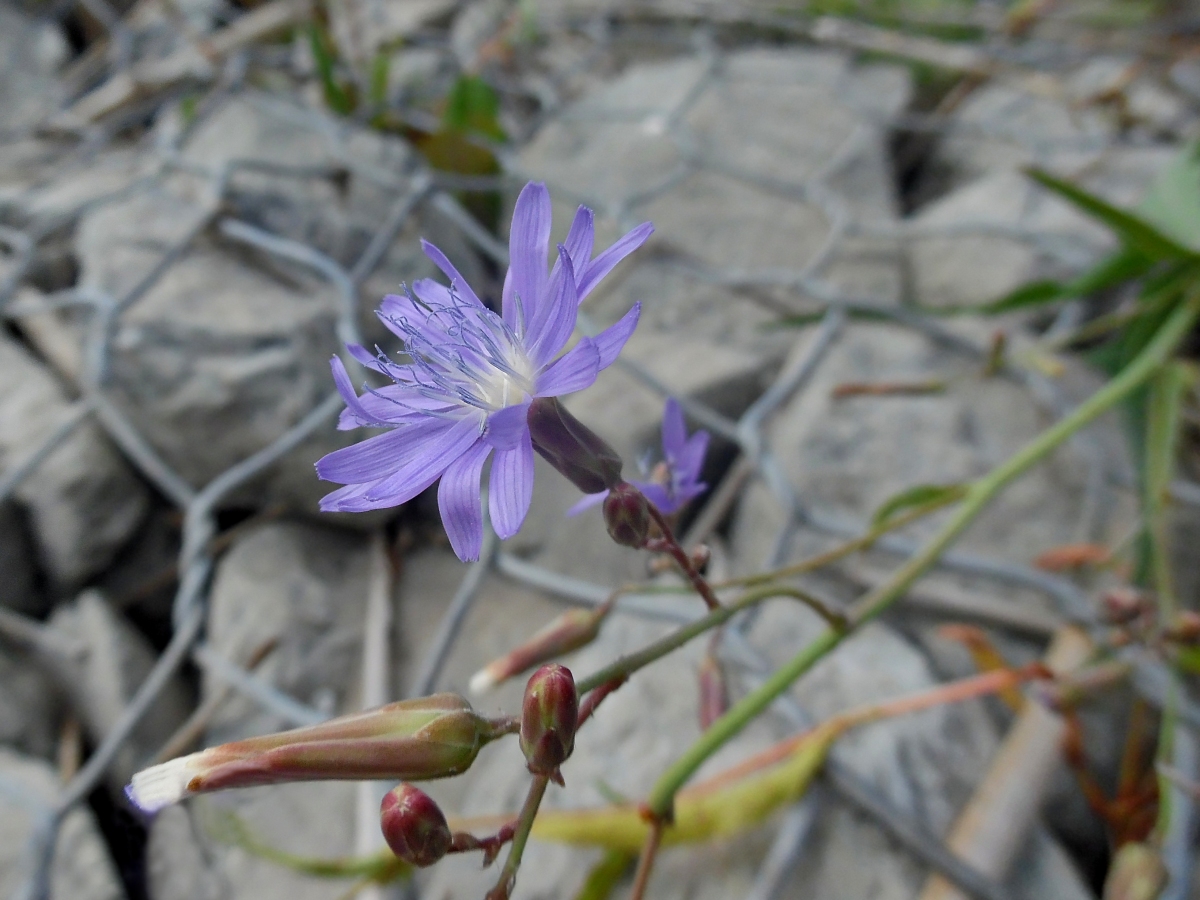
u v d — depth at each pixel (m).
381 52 0.23
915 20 0.26
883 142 0.22
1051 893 0.10
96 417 0.15
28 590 0.15
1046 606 0.14
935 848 0.10
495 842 0.07
